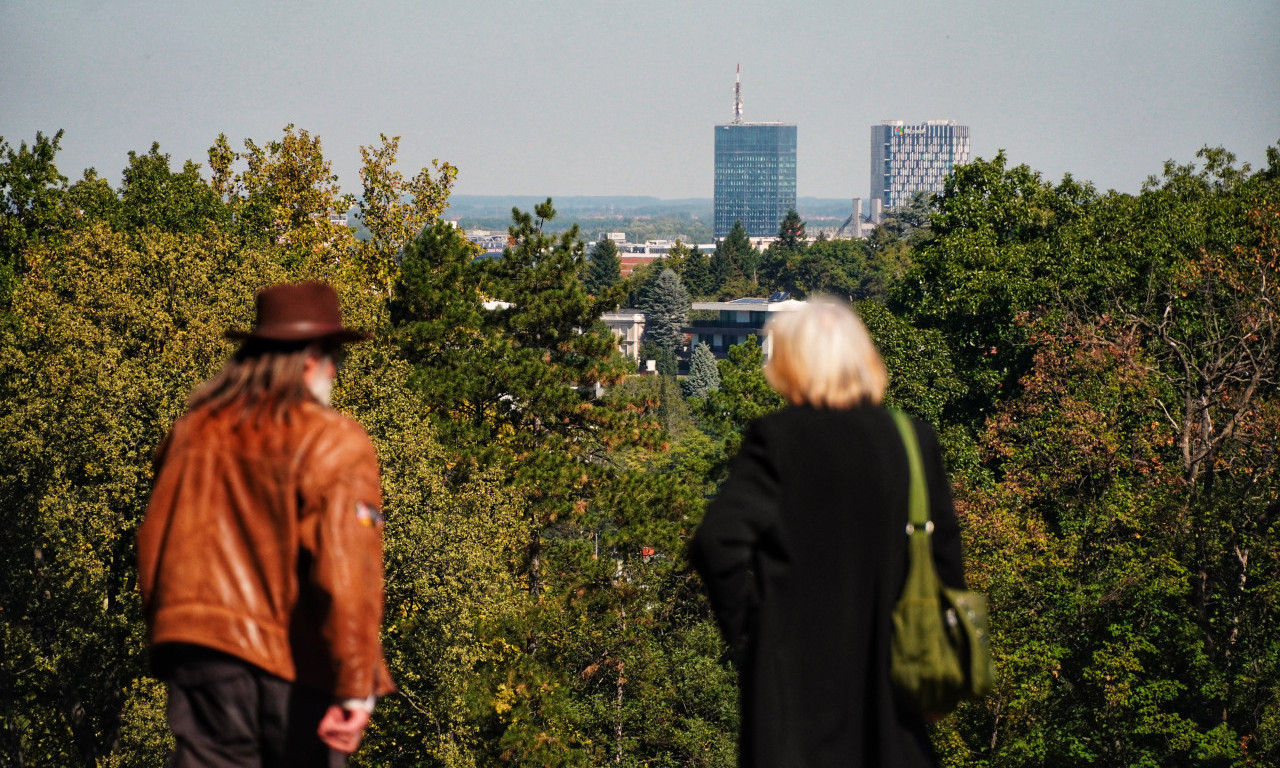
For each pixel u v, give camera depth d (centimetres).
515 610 7944
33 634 6353
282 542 752
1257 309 8512
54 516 6159
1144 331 11206
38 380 6744
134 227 11850
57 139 11788
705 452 11400
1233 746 6781
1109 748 7481
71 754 7862
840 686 736
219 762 760
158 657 774
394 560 7081
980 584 7325
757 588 757
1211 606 8050
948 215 13300
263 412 773
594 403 9819
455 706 7338
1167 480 8244
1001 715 7400
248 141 13250
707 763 8081
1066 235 12106
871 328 12138
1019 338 12331
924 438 778
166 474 782
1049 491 8775
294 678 752
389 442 7475
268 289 805
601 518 8919
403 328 9744
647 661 8125
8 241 11456
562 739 7775
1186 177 13988
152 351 7700
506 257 10138
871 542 741
